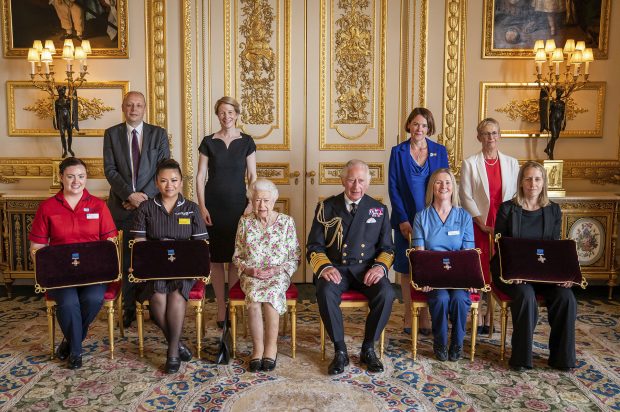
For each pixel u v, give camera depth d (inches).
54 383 116.6
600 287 197.9
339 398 110.7
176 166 131.1
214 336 144.4
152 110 193.8
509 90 195.5
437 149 148.9
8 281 182.7
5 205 181.5
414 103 196.4
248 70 195.3
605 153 199.2
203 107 195.0
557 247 126.9
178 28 191.6
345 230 131.5
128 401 109.1
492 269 135.2
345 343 133.4
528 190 131.3
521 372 123.1
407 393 112.9
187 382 117.4
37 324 154.1
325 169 199.3
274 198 129.3
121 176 153.3
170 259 125.3
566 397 111.4
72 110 185.8
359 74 195.9
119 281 136.8
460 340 128.0
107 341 140.2
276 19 193.9
